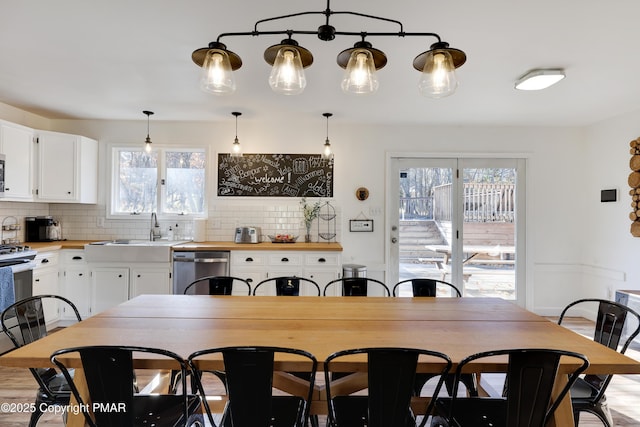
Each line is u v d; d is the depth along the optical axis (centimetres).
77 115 390
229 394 118
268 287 358
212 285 244
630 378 262
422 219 427
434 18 191
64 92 314
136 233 416
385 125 421
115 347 116
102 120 412
